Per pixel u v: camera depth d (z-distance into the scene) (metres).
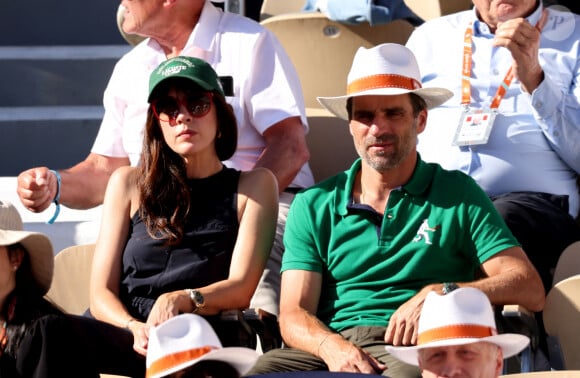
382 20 20.56
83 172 19.30
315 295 15.06
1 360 12.82
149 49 19.61
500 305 14.75
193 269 15.41
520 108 18.62
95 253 15.91
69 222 19.66
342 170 20.34
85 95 24.30
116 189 16.08
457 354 10.84
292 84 19.05
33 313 13.09
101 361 13.77
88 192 19.19
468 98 18.89
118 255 15.80
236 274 15.33
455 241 14.95
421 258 14.86
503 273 14.65
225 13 19.47
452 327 10.73
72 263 17.17
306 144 20.38
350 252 15.02
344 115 16.02
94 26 25.03
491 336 10.77
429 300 10.90
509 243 14.90
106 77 24.28
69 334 13.10
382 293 14.88
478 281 14.50
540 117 18.06
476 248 14.93
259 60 18.98
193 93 15.52
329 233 15.16
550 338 14.78
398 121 14.86
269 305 16.80
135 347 14.20
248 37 19.05
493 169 18.36
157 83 15.51
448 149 18.62
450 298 10.80
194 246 15.52
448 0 22.36
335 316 15.01
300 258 15.17
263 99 18.80
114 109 19.80
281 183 18.33
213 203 15.69
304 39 21.06
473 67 19.14
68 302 17.02
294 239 15.27
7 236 13.26
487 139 18.36
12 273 13.39
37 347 12.86
